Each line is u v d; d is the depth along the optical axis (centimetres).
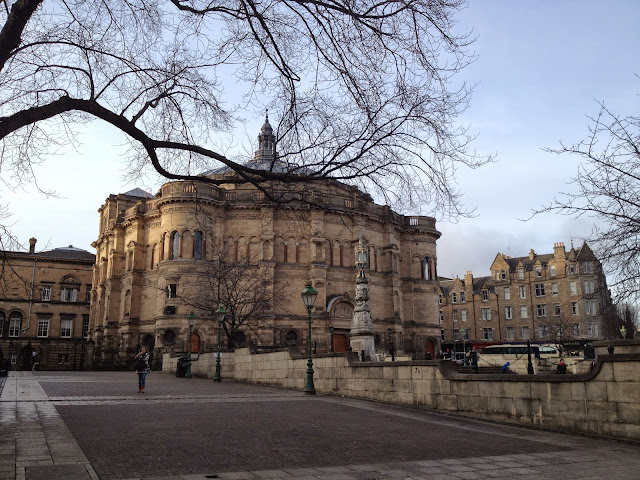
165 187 6762
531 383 1570
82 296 9631
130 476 888
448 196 1095
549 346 6756
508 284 10575
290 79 1174
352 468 1000
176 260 6456
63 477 841
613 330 3919
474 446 1265
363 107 1120
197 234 6550
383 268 7731
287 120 1171
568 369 4897
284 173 1182
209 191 6806
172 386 3009
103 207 8825
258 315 5972
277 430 1411
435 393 1892
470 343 10688
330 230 7219
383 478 930
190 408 1839
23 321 9150
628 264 1964
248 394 2441
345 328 7069
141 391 2492
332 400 2189
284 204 1323
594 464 1072
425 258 8319
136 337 7062
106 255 8256
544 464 1068
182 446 1155
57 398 2056
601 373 1402
